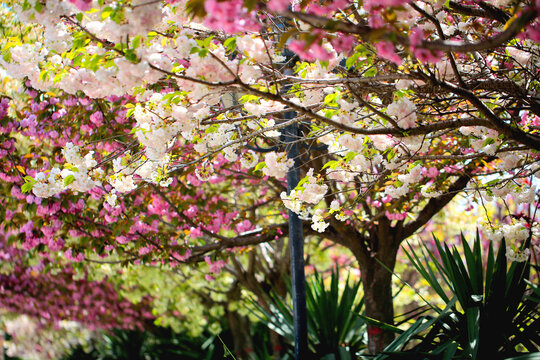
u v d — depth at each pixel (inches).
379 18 78.7
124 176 142.9
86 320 571.2
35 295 491.2
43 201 218.8
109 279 378.0
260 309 279.0
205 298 447.5
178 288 411.5
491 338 159.8
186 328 520.1
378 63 136.8
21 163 228.4
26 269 447.8
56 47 104.0
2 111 230.2
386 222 253.3
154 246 250.1
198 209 265.3
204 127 137.3
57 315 546.3
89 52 108.1
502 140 136.9
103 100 221.8
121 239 241.9
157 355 533.3
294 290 186.9
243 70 104.5
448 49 78.2
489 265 177.0
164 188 252.8
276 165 141.0
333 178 167.8
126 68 94.3
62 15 97.2
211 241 329.4
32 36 211.9
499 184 161.2
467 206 273.4
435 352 152.7
